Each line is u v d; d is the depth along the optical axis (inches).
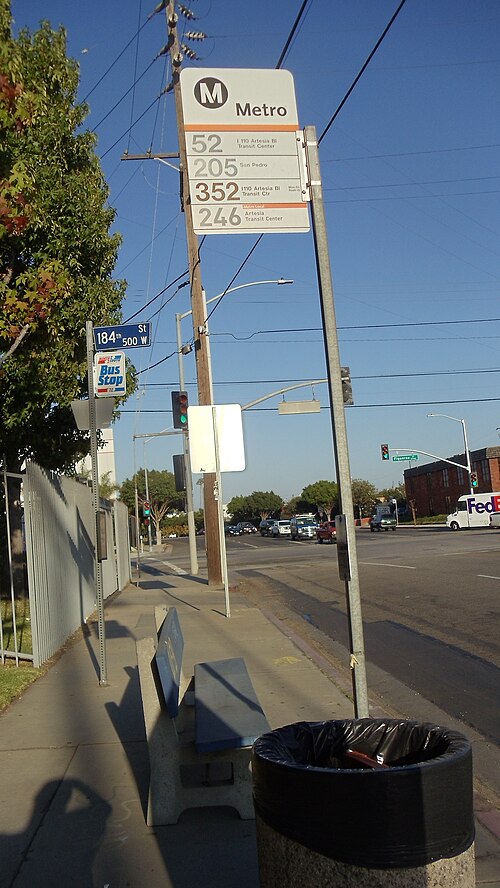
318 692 326.6
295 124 218.4
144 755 246.5
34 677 366.3
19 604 563.2
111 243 575.2
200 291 822.5
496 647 420.2
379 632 496.1
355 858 106.4
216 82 215.2
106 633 514.9
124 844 183.2
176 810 193.8
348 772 107.4
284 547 1931.6
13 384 514.0
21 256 490.9
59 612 458.0
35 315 401.1
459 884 108.9
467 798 111.3
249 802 195.2
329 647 456.1
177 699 201.6
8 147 386.0
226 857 175.5
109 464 2241.6
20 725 285.4
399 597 657.6
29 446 634.8
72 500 542.0
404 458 2522.1
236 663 282.0
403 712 308.8
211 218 213.5
